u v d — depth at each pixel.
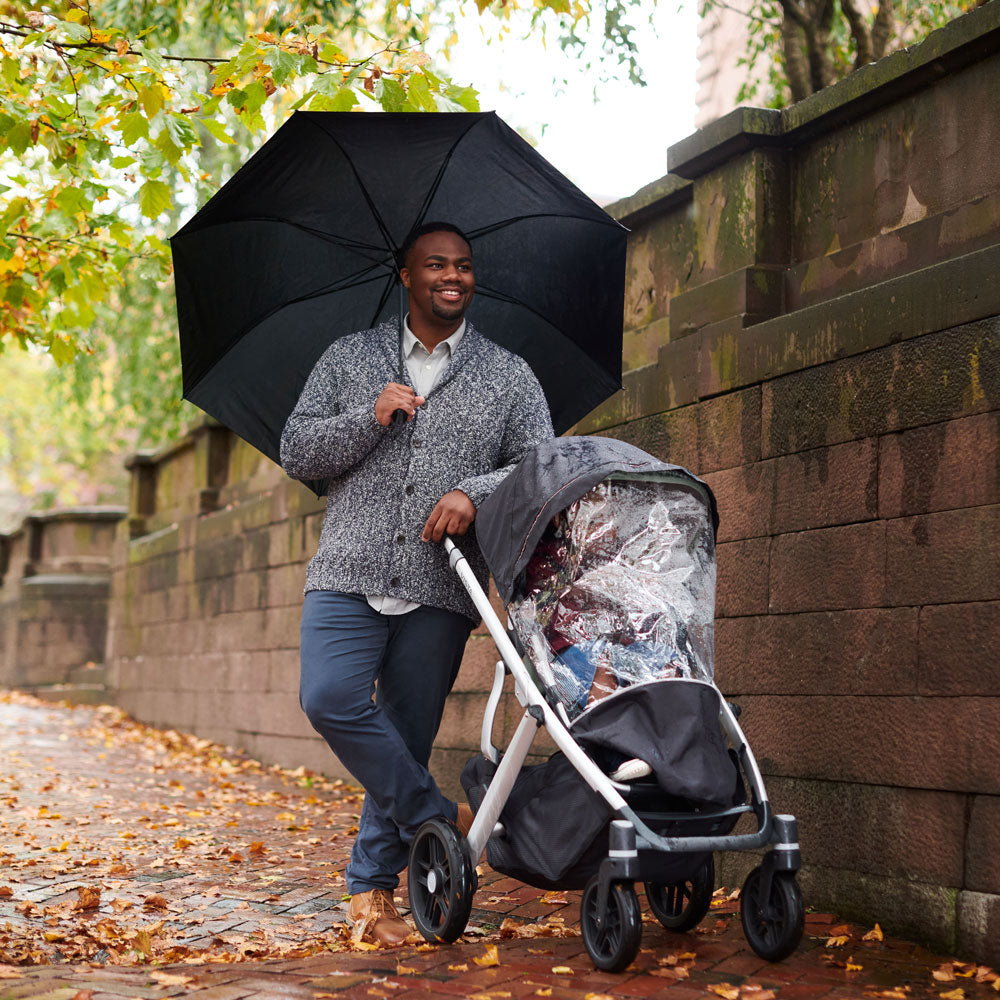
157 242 5.93
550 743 5.74
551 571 3.50
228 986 3.12
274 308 4.12
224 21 7.92
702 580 3.56
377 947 3.61
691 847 3.10
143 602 12.92
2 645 18.39
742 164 5.05
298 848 5.59
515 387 3.88
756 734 4.60
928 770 3.81
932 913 3.73
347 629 3.70
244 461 10.94
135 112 4.39
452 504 3.60
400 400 3.56
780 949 3.29
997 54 4.05
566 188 3.87
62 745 10.41
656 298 5.82
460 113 3.65
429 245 3.77
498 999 2.99
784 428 4.59
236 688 10.16
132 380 11.45
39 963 3.56
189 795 7.57
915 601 3.93
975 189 4.13
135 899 4.42
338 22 7.25
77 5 4.70
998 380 3.68
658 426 5.36
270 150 3.68
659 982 3.16
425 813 3.66
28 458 25.45
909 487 4.00
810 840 4.29
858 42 6.90
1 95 4.76
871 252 4.56
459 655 3.90
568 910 4.23
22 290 5.87
